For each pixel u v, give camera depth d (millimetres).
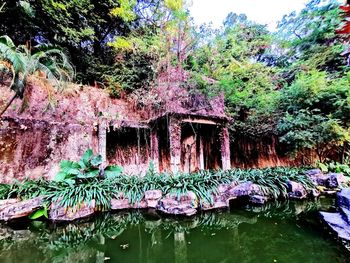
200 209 5965
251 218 5781
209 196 6160
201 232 4895
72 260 3631
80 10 9125
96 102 8922
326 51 11102
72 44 9625
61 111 8055
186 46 9711
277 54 14875
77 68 10008
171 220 5602
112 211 5914
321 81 9359
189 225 5375
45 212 5234
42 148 7348
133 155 9031
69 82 8359
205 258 3662
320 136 9023
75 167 6477
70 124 7988
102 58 10742
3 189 5668
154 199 6184
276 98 10445
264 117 10609
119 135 8984
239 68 11367
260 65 11867
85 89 8945
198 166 10195
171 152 7781
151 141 9219
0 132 6797
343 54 2463
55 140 7613
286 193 7355
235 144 10992
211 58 10820
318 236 4371
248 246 4062
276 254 3676
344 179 8445
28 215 5211
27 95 7406
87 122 8312
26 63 5727
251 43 14258
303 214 5945
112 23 10758
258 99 10516
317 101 9492
